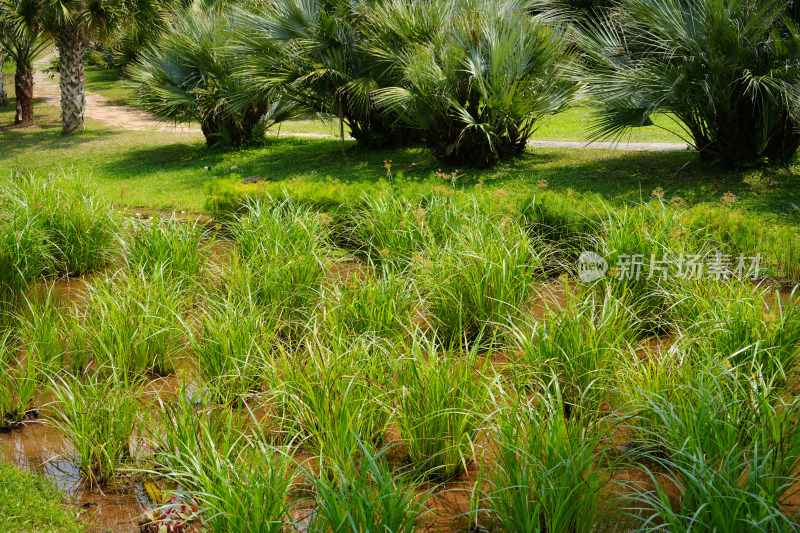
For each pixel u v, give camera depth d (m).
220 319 5.04
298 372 4.23
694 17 9.70
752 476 3.08
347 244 8.35
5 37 23.02
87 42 20.91
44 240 7.62
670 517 2.98
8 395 4.60
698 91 9.79
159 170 15.55
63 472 4.03
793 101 8.97
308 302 5.79
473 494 3.38
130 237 7.29
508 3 13.35
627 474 3.83
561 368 4.42
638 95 10.09
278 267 6.14
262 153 16.67
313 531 3.07
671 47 9.74
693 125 10.89
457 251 5.88
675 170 11.00
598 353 4.43
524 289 5.62
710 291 5.16
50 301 6.73
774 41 9.33
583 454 3.34
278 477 3.37
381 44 13.07
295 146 17.44
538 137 16.38
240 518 3.03
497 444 3.57
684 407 3.66
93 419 4.08
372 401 4.01
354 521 3.05
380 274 7.12
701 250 6.04
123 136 20.81
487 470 3.90
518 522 3.18
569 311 4.68
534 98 12.32
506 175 12.02
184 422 3.85
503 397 3.87
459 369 4.15
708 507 3.10
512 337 5.03
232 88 16.33
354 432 3.54
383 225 7.55
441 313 5.57
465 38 12.15
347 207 8.54
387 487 3.17
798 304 4.72
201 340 4.97
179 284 6.05
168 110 17.19
